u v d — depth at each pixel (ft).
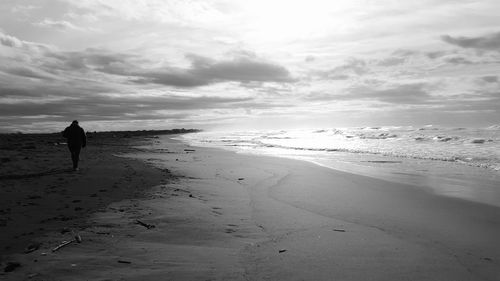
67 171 42.04
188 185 35.88
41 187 31.73
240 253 17.54
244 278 14.60
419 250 18.60
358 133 167.63
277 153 83.10
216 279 14.39
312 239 20.07
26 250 16.60
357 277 15.06
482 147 77.71
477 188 36.88
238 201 29.55
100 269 14.83
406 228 22.79
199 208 25.99
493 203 30.14
